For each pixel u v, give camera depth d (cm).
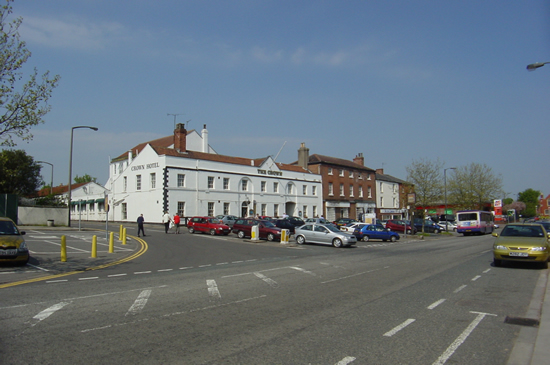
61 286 1078
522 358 566
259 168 5066
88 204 5581
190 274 1331
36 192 5400
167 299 926
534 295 1009
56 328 680
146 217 4319
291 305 878
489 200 6494
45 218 3525
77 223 4719
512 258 1495
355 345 610
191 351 573
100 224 4506
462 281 1224
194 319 751
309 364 529
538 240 1526
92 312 793
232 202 4706
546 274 1373
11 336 635
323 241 2719
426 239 3816
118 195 4769
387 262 1755
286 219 3862
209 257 1886
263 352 573
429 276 1330
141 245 2378
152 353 563
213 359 542
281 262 1717
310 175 5816
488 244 3000
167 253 2023
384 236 3394
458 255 2094
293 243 2836
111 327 691
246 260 1784
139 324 712
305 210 5662
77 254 1853
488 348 607
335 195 6247
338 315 792
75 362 526
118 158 6556
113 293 985
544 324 734
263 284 1149
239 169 4828
